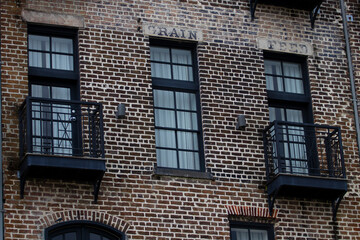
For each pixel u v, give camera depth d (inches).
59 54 831.1
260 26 895.1
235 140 846.5
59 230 772.6
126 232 785.6
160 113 845.8
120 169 802.2
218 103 854.5
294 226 836.0
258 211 828.6
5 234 754.8
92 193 786.8
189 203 811.4
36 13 826.2
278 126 855.7
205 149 837.8
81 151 794.8
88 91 817.5
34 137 772.6
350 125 890.7
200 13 878.4
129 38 846.5
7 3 820.6
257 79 874.8
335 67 908.0
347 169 872.9
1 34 810.8
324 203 852.6
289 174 824.3
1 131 781.9
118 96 824.3
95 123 799.1
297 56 903.7
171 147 839.1
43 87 818.8
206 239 805.9
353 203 862.5
